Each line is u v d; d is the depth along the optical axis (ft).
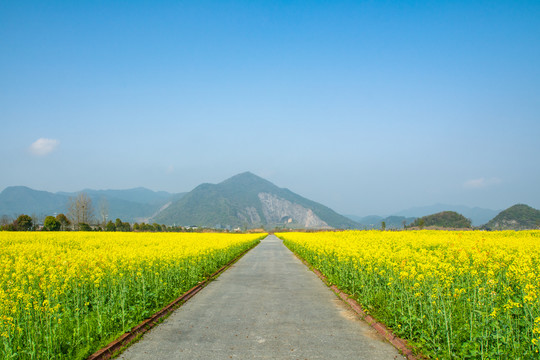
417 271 31.86
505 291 26.71
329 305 35.42
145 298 32.94
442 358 19.74
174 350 22.67
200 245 74.69
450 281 28.99
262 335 25.64
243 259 87.86
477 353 18.84
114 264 40.11
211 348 22.95
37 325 23.34
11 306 23.15
